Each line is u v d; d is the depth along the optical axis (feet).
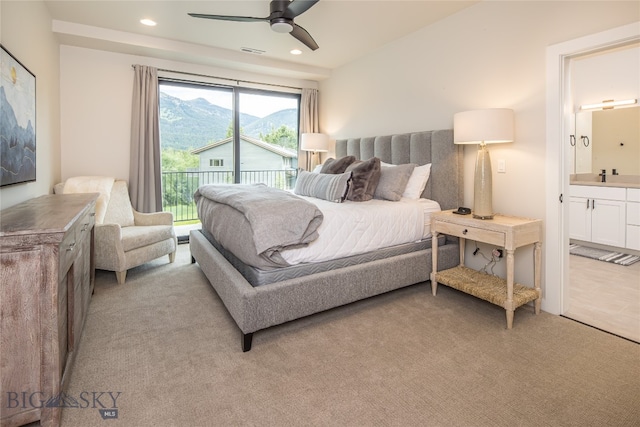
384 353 6.52
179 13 10.53
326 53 14.10
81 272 6.68
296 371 5.95
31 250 4.27
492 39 9.32
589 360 6.27
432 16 10.56
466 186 10.34
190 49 13.15
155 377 5.77
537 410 4.97
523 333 7.29
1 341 4.20
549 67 8.03
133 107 13.48
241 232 7.35
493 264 9.71
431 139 10.85
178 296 9.34
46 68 10.20
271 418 4.84
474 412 4.94
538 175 8.43
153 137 13.92
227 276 7.38
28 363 4.34
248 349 6.63
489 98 9.46
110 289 9.78
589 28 7.31
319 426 4.69
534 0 8.31
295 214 7.21
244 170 16.79
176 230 15.99
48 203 7.06
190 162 15.94
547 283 8.38
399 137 11.98
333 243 7.95
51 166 10.86
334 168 11.89
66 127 12.53
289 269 7.34
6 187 6.79
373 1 9.60
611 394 5.31
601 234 14.16
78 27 11.31
